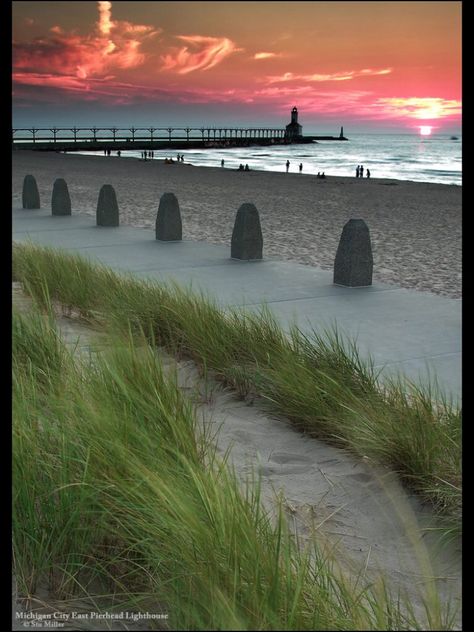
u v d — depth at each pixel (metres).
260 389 4.67
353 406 4.16
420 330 6.79
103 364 4.00
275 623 1.94
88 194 24.95
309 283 9.12
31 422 3.12
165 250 11.76
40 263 7.56
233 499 2.51
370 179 45.12
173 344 5.48
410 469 3.56
